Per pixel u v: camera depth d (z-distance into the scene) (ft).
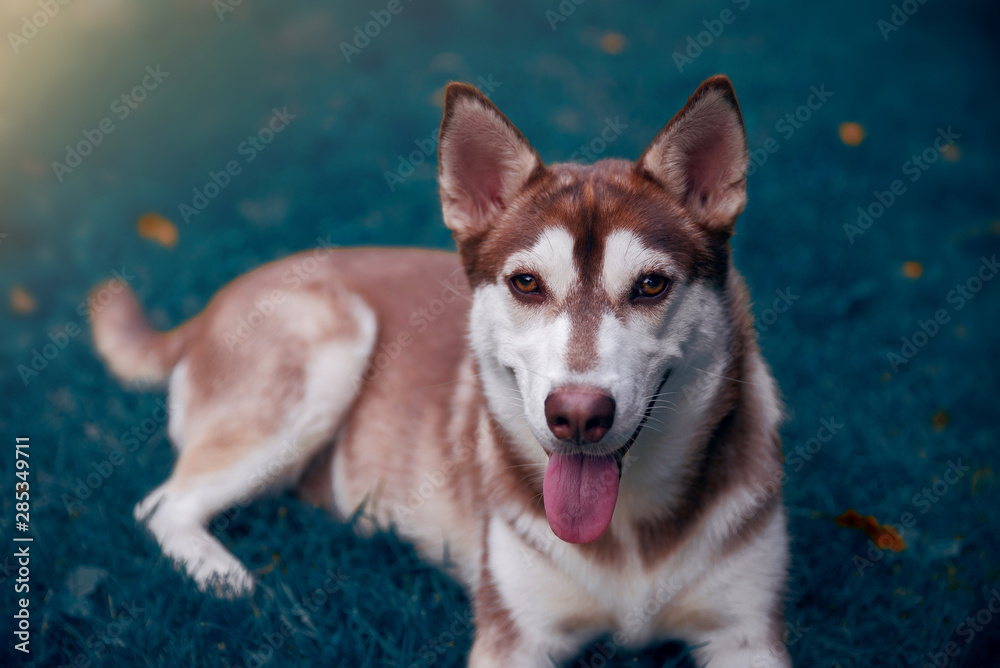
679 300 8.33
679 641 9.70
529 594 9.12
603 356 7.68
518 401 8.98
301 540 11.12
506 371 8.96
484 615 9.40
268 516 11.69
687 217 8.73
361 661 9.29
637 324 8.11
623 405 7.63
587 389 7.45
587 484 8.19
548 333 8.07
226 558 10.71
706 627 9.29
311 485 12.42
